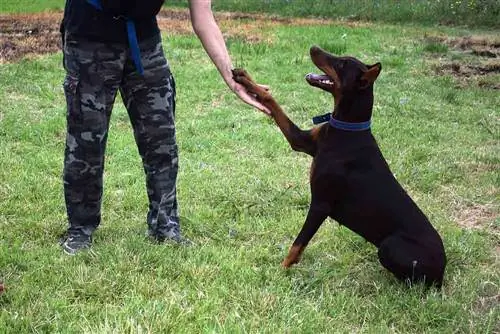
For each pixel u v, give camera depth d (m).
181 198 4.79
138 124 3.79
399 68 9.83
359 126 3.59
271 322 3.08
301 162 5.75
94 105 3.60
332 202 3.64
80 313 3.11
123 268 3.53
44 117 6.76
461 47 11.66
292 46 11.12
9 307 3.14
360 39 11.96
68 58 3.58
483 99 8.15
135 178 5.18
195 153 5.88
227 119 7.00
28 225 4.16
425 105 7.77
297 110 7.50
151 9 3.48
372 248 4.05
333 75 3.58
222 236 4.19
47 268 3.53
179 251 3.81
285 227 4.33
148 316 3.01
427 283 3.48
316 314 3.17
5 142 5.97
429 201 4.91
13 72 8.55
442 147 6.24
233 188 4.98
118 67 3.59
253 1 16.97
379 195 3.54
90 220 3.89
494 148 6.28
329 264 3.82
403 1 16.20
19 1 16.84
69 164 3.73
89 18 3.46
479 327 3.14
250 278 3.54
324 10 15.92
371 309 3.31
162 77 3.71
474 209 4.86
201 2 3.66
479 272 3.75
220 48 3.68
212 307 3.18
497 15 14.66
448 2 15.51
